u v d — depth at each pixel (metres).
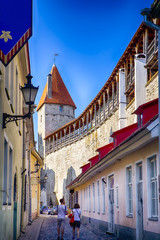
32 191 29.05
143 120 11.52
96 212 20.31
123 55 29.89
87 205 24.41
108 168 16.41
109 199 16.53
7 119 9.77
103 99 41.97
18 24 7.26
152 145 9.66
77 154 59.78
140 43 26.64
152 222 9.55
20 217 17.00
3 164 8.86
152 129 8.57
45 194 74.38
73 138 62.12
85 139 54.59
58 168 70.69
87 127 52.97
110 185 16.50
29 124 20.62
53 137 75.44
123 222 13.30
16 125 13.08
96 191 20.28
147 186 10.08
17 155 13.79
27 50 14.06
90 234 17.48
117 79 34.00
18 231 14.99
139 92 23.80
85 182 25.61
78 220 14.66
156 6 6.77
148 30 23.84
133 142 10.34
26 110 17.92
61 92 92.06
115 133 15.17
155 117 8.45
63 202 15.22
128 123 29.83
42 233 18.61
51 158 75.62
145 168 10.31
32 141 26.58
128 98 31.50
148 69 24.08
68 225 25.77
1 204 8.34
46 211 52.94
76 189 32.25
